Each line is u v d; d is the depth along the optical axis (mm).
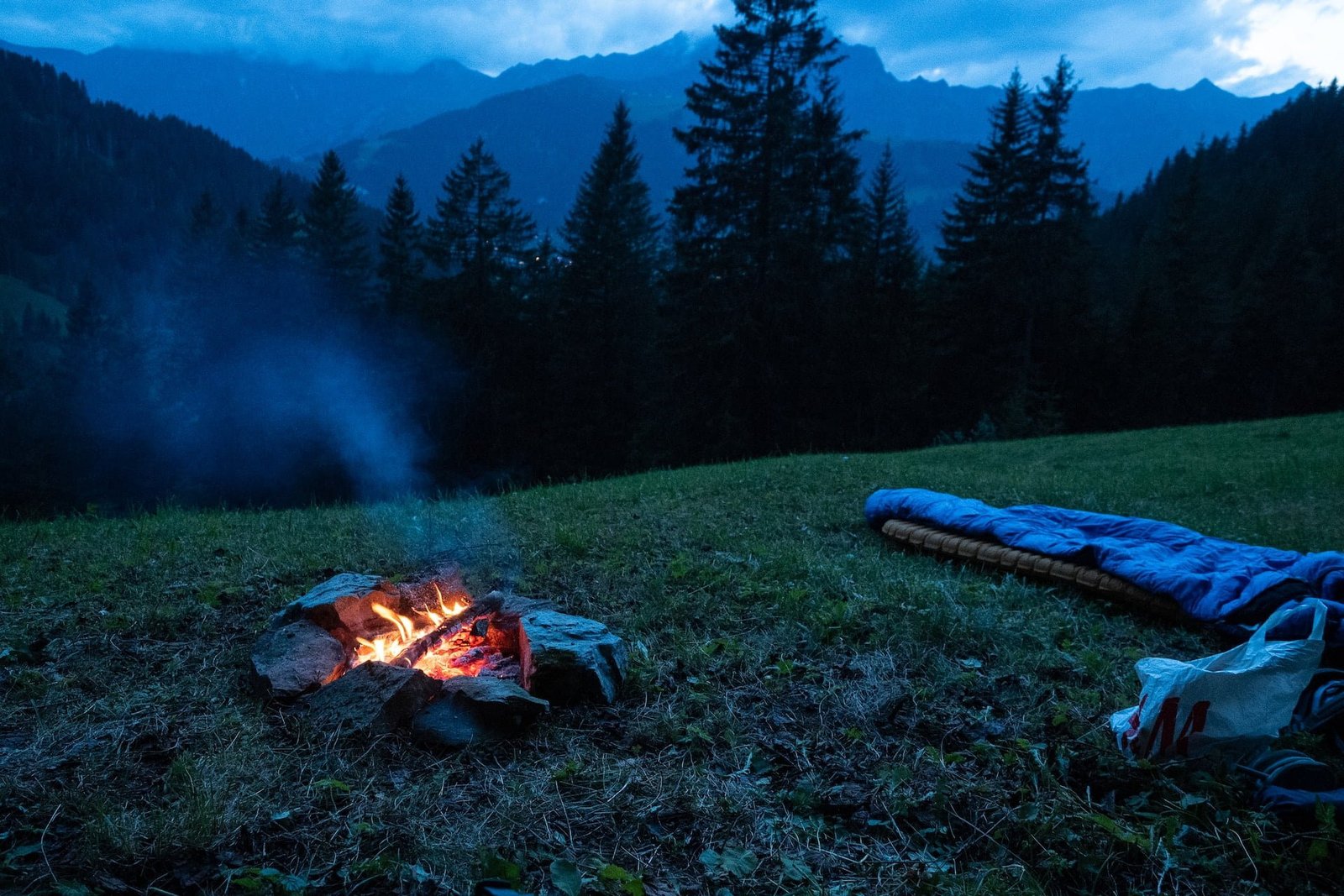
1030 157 40125
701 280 33281
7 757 3291
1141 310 45781
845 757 3463
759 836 2912
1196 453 14391
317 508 9375
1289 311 50781
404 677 3639
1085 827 2916
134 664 4301
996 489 10172
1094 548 5746
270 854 2766
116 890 2545
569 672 3873
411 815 2984
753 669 4293
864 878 2713
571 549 6703
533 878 2678
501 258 47250
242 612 5145
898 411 40438
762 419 33250
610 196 45188
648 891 2623
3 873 2582
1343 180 76312
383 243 51719
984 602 5391
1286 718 3236
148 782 3162
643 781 3225
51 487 44812
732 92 32750
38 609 5078
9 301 145250
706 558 6535
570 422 43344
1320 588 4711
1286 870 2703
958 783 3184
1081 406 42594
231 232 55750
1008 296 40094
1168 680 3322
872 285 40656
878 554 6914
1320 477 10203
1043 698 4020
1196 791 3129
